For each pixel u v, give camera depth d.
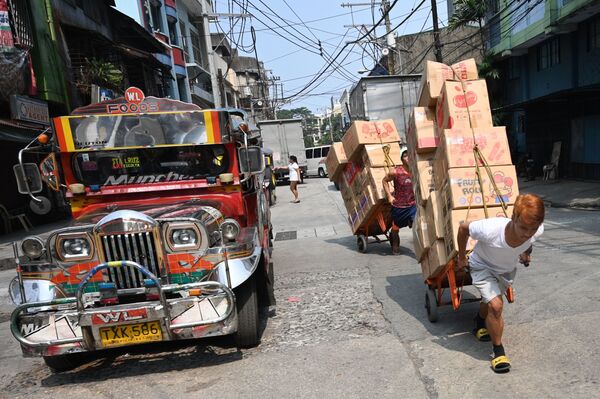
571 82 14.75
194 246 3.63
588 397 2.78
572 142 14.73
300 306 5.07
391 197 6.82
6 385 3.78
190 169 4.82
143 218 3.54
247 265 3.71
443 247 3.78
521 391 2.92
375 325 4.30
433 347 3.70
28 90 11.50
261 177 6.28
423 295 5.09
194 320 3.43
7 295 6.69
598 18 13.29
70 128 4.61
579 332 3.70
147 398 3.30
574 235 7.31
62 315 3.46
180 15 27.73
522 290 4.86
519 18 16.53
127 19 17.06
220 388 3.34
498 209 3.55
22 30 11.52
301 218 12.34
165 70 20.67
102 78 14.55
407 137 4.61
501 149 3.67
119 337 3.38
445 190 3.71
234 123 4.93
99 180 4.79
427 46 27.36
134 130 4.64
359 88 15.43
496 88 20.09
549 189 13.43
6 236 11.23
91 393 3.48
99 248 3.57
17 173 4.48
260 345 4.07
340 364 3.54
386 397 3.01
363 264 6.81
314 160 31.05
